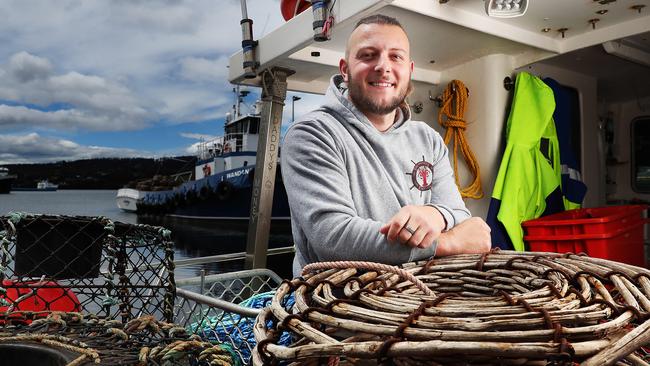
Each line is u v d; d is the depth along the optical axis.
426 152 1.99
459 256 1.39
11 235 1.51
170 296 1.61
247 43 3.65
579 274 1.03
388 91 1.82
